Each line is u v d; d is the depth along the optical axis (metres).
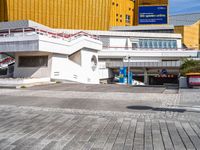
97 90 17.94
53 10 60.06
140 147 5.57
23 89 18.86
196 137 6.33
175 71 44.88
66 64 27.72
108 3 66.31
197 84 17.97
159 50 46.41
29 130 6.95
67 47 27.39
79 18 63.22
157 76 47.38
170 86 21.94
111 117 8.59
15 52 26.38
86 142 5.91
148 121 8.02
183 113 9.23
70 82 26.56
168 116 8.73
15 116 8.77
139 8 68.44
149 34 51.59
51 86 21.33
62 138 6.22
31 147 5.55
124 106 10.79
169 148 5.51
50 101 12.35
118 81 44.09
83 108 10.31
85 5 63.75
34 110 9.86
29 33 24.94
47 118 8.45
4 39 25.14
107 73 41.84
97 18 65.19
